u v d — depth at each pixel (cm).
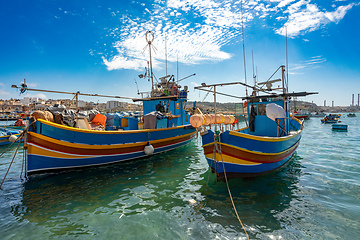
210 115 902
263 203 554
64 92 840
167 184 721
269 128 966
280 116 736
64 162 792
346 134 2405
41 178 754
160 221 474
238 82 666
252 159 682
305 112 6788
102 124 1306
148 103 1521
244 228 438
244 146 662
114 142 908
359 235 403
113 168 911
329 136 2227
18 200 587
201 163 1027
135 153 1026
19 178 779
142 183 732
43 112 780
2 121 5116
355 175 795
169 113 1378
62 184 712
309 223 451
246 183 705
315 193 616
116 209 536
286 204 545
